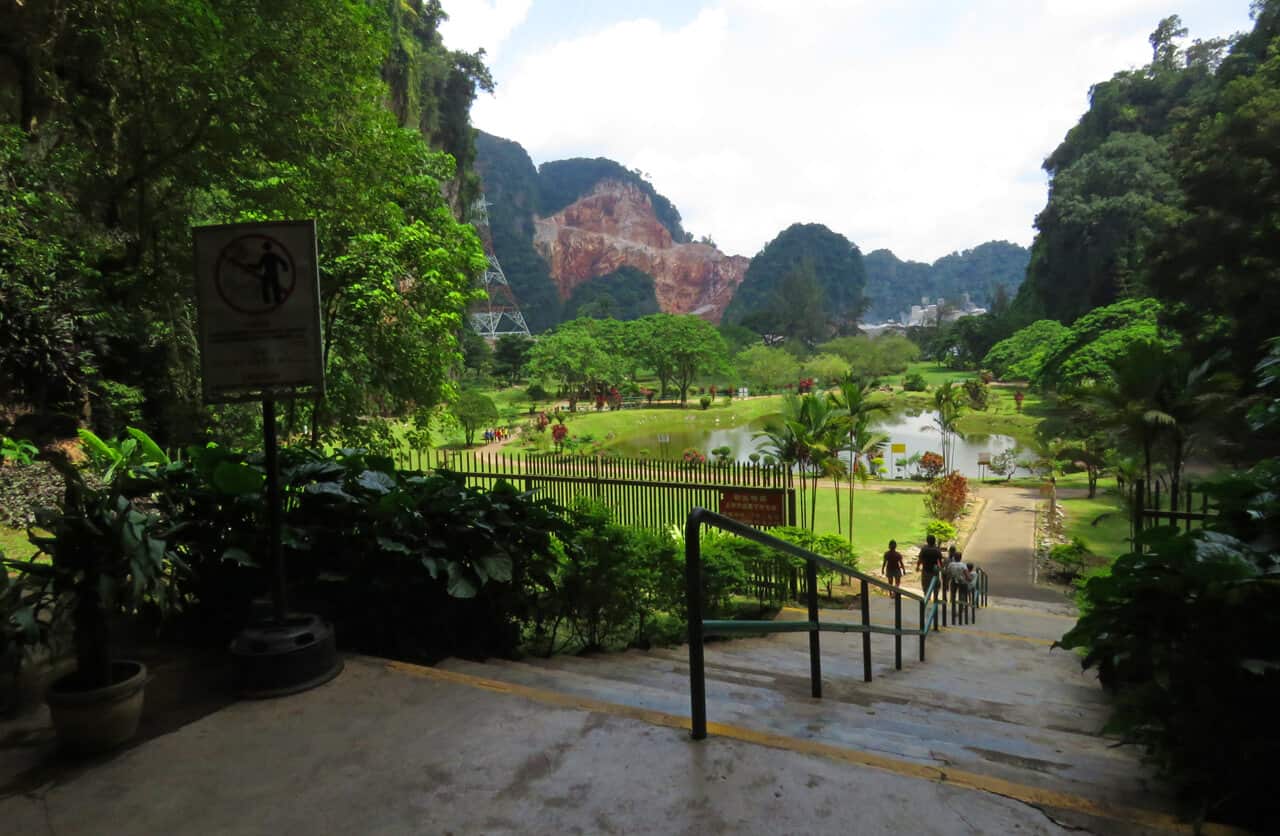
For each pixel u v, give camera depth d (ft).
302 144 41.24
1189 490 21.15
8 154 35.50
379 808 7.48
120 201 42.47
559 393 272.10
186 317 45.73
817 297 611.06
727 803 7.39
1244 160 71.26
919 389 289.33
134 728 9.07
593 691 12.57
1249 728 7.66
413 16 208.54
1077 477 110.42
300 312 10.57
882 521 77.20
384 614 13.57
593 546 18.84
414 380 45.52
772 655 22.93
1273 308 68.03
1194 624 8.18
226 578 13.39
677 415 222.69
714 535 32.63
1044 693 19.31
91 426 36.63
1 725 9.59
